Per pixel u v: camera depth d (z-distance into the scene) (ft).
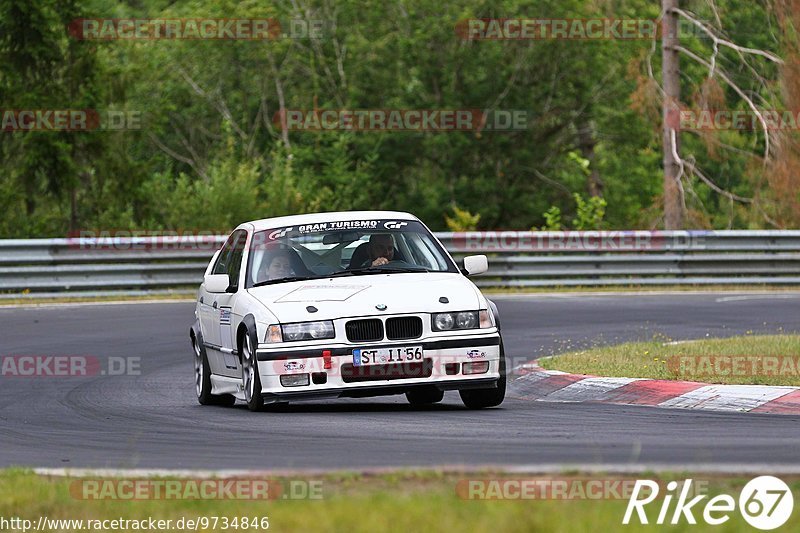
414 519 55.31
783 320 194.59
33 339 179.93
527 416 101.71
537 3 477.36
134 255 247.70
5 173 374.02
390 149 494.59
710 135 319.47
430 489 63.82
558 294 250.37
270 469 71.67
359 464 75.51
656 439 85.15
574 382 123.13
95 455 85.25
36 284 238.68
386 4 505.25
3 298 235.20
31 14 363.56
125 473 71.77
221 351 116.26
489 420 98.58
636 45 481.05
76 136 372.17
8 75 367.45
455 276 112.16
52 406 120.06
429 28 485.15
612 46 485.56
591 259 266.77
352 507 57.98
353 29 509.76
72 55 377.50
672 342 153.48
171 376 144.87
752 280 273.95
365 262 113.29
